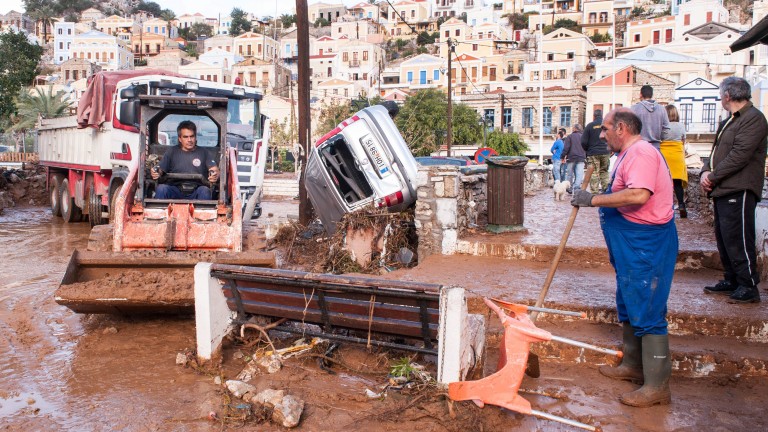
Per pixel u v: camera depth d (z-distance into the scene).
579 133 16.62
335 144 9.83
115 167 12.99
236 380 4.98
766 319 5.54
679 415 4.54
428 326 4.89
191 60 124.06
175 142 11.54
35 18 182.88
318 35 141.88
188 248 7.36
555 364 5.56
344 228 9.39
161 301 6.13
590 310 6.07
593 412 4.59
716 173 5.92
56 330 6.61
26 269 9.87
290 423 4.31
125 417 4.48
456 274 7.46
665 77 63.28
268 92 81.62
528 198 16.25
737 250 6.02
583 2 121.44
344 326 5.29
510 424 4.40
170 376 5.26
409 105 54.19
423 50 120.31
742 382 5.11
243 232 8.08
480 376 5.08
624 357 5.23
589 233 9.35
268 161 49.16
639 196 4.51
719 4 86.19
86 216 17.11
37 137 19.72
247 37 123.81
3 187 21.78
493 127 66.62
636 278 4.68
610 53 91.44
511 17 133.00
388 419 4.41
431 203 8.77
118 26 162.38
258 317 5.71
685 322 5.76
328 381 5.11
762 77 49.72
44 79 111.88
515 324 4.55
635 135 4.82
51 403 4.73
